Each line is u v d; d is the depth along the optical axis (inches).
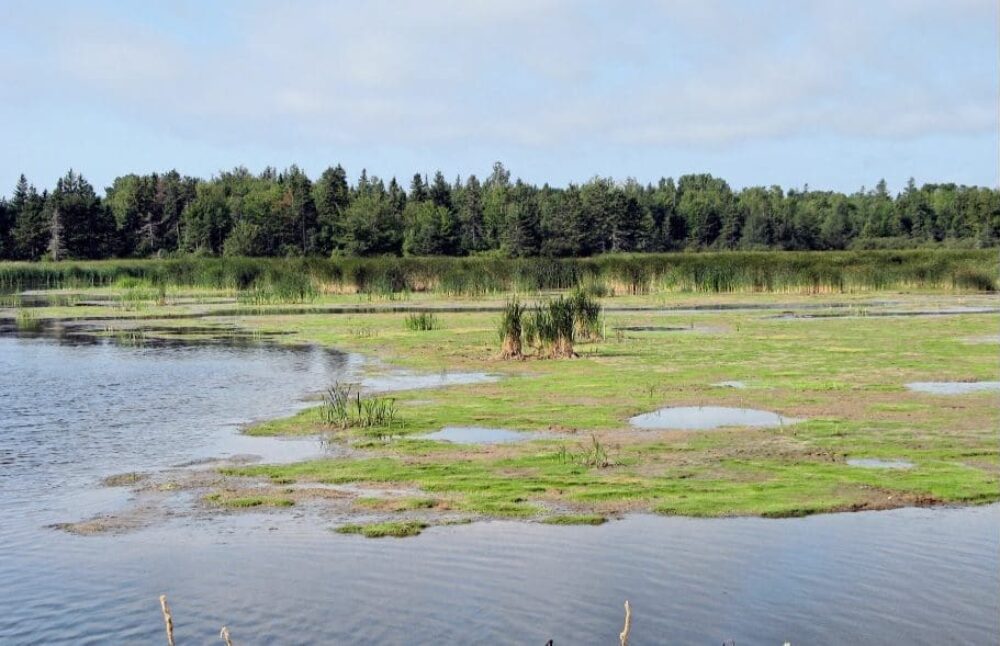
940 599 451.2
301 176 6003.9
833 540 532.7
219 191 6496.1
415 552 518.6
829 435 797.9
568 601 451.5
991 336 1568.7
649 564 497.7
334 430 847.7
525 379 1141.7
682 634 416.2
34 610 445.7
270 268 3171.8
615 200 6058.1
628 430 829.2
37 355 1454.2
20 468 717.3
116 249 5733.3
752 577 479.2
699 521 567.2
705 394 1011.3
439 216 5708.7
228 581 480.1
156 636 417.7
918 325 1776.6
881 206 7234.3
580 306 1576.0
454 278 2847.0
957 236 6520.7
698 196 7278.5
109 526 572.1
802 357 1314.0
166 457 752.3
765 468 685.9
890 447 749.9
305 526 567.5
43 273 3683.6
